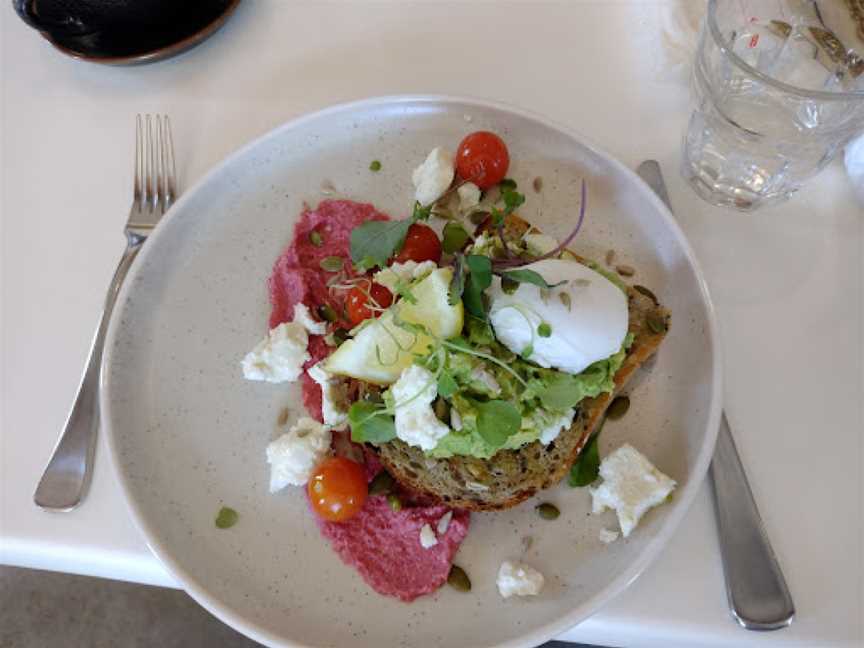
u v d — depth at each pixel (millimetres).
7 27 430
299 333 324
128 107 402
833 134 313
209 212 351
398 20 421
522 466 290
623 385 307
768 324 324
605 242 338
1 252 363
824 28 341
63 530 295
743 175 345
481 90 395
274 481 297
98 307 348
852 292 331
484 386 271
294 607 274
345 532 290
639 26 405
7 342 340
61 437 308
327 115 359
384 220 354
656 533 264
